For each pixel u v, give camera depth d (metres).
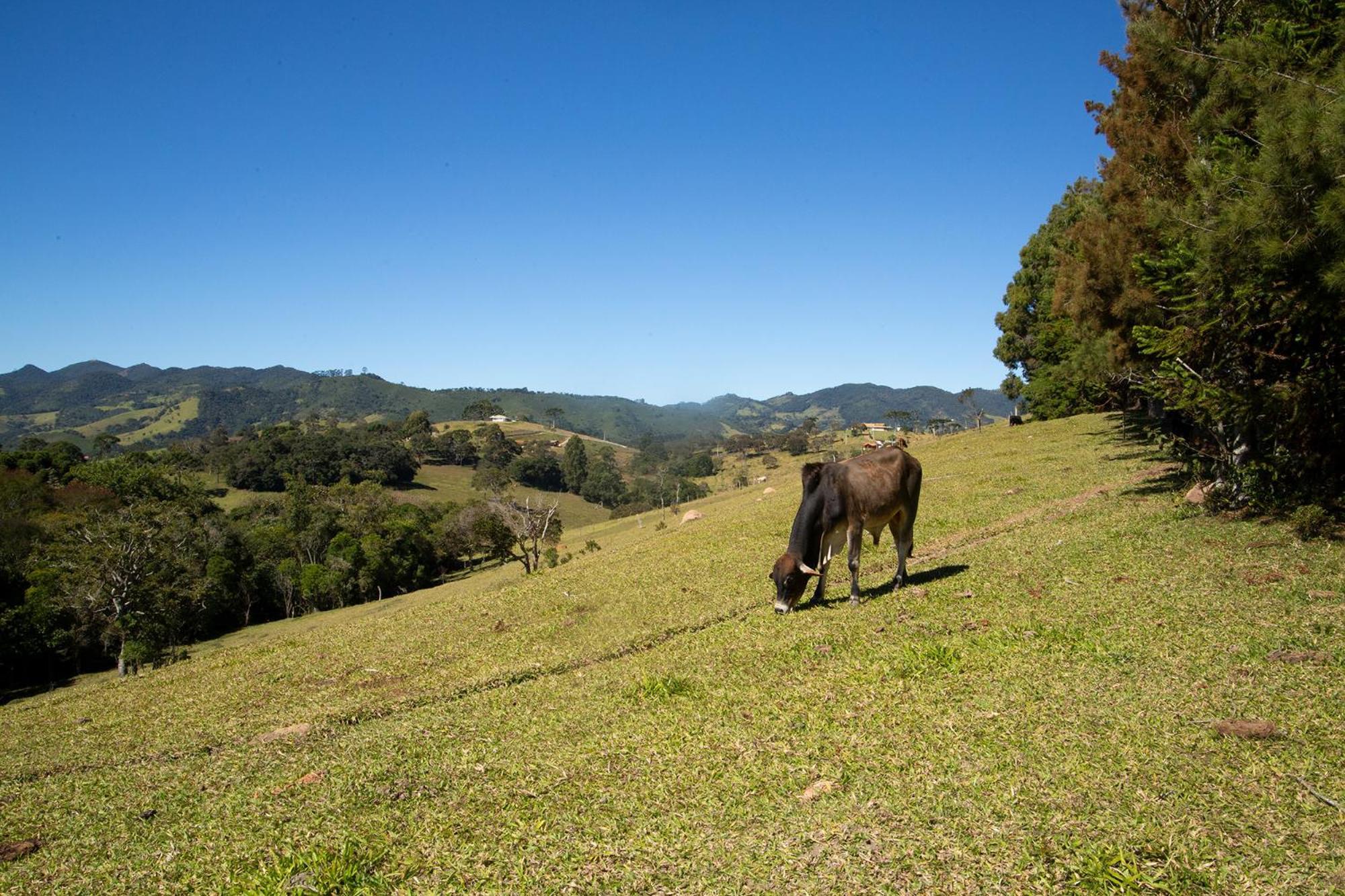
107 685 16.67
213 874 6.22
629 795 6.66
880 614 11.43
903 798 5.98
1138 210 20.50
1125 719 6.82
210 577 60.38
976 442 48.47
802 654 10.07
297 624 63.09
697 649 11.30
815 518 12.28
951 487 27.03
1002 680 8.10
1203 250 12.59
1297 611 9.14
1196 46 16.00
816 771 6.64
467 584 65.31
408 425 177.75
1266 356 14.35
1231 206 11.59
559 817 6.45
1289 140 10.12
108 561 50.12
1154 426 29.73
